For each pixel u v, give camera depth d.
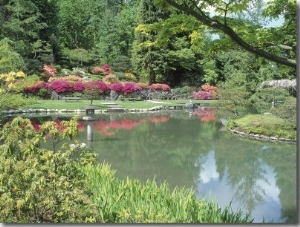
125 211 3.90
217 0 4.36
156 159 10.55
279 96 20.19
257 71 26.72
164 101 32.03
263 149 12.29
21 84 13.12
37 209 3.51
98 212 3.87
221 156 11.12
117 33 42.91
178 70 38.66
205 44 7.15
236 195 7.38
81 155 4.17
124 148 12.04
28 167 3.30
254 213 6.36
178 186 7.95
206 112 26.02
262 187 7.94
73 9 46.28
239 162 10.34
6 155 3.42
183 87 36.34
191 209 4.30
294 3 4.86
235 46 5.25
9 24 28.41
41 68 31.94
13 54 14.97
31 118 19.33
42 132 3.74
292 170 9.45
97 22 48.25
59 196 3.40
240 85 25.08
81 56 38.94
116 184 5.23
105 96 30.80
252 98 20.83
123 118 21.23
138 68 38.53
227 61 35.22
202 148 12.38
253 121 15.86
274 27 5.28
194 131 16.36
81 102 26.80
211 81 37.62
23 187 3.33
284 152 11.77
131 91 31.80
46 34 36.09
